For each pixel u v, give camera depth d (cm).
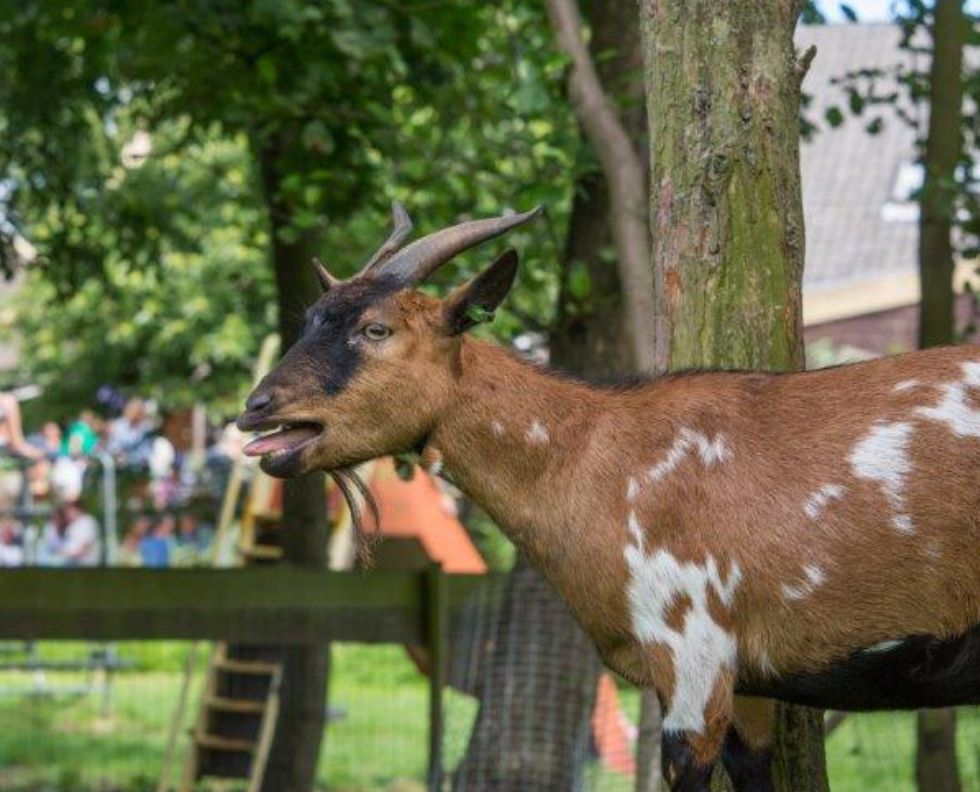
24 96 1265
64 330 2711
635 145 1014
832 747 1068
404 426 574
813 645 544
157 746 1389
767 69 617
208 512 2195
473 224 578
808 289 2812
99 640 961
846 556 538
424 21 1089
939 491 536
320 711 1123
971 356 554
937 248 948
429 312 575
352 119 1100
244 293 2108
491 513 582
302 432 572
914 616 538
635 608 557
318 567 1082
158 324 2617
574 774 934
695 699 548
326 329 574
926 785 923
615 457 565
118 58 1178
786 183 619
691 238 618
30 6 1175
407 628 998
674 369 608
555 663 948
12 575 952
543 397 576
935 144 934
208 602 973
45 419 2744
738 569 546
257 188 1334
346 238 1166
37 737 1417
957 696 547
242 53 1098
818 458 546
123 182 1411
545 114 1012
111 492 2038
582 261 1059
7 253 1361
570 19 895
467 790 955
